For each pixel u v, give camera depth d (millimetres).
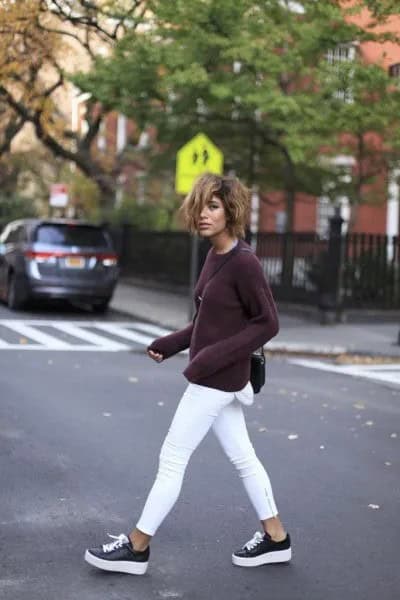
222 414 4410
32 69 17875
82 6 16672
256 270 4203
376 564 4648
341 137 21859
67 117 28359
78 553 4668
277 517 4559
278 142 20562
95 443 7160
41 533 4969
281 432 7875
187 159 15734
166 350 4555
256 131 20609
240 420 4449
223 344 4152
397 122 18875
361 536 5105
